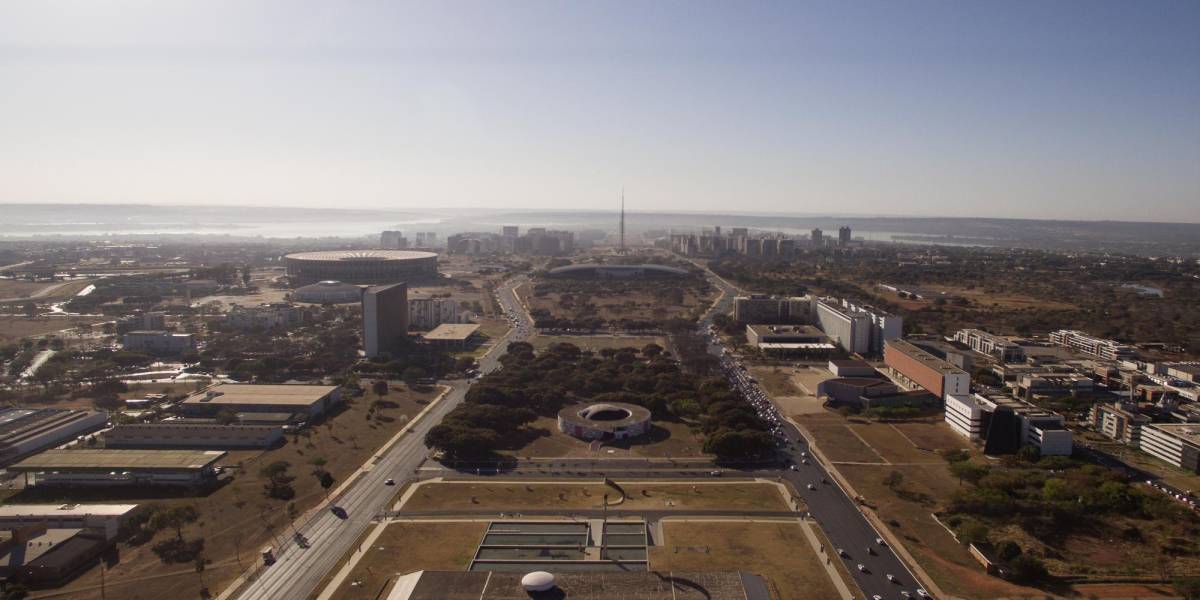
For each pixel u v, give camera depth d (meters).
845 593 173.00
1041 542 197.75
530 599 156.50
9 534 188.25
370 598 169.38
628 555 187.75
